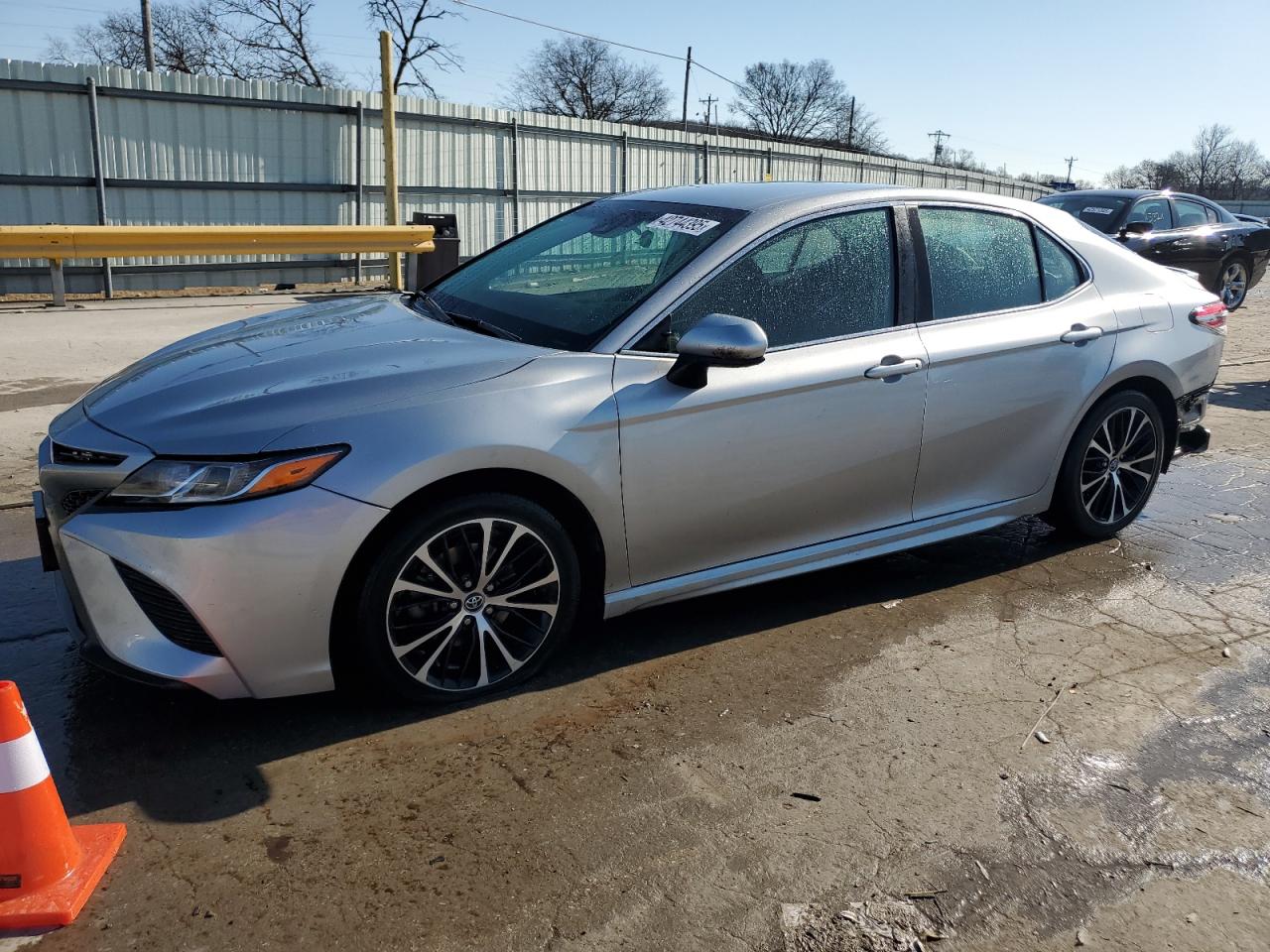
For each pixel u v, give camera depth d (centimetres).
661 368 314
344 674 315
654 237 360
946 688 325
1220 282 1348
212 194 1302
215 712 296
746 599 391
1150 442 455
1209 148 10269
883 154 6925
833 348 348
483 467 281
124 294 1198
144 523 256
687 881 231
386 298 405
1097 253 438
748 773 274
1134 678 335
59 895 215
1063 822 257
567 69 6506
